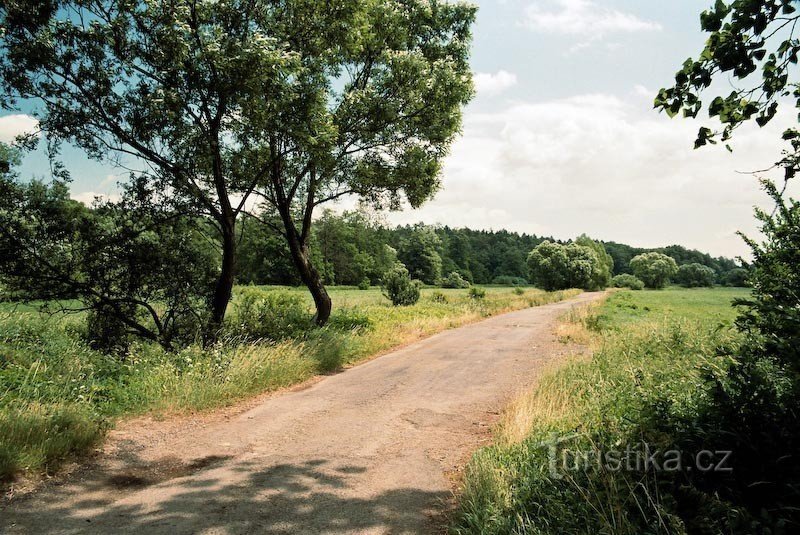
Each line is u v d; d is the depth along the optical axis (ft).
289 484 17.66
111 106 34.01
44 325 38.81
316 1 39.45
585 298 203.00
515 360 46.16
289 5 39.60
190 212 39.01
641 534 10.67
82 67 33.19
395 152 56.95
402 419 26.96
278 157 41.93
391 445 22.57
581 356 41.32
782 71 12.83
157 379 29.01
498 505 13.84
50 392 23.84
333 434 24.13
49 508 15.15
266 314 48.03
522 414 23.00
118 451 20.66
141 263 36.45
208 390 28.99
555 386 29.01
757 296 14.25
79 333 41.32
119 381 28.81
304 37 41.37
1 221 33.19
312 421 26.40
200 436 23.39
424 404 30.27
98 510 15.20
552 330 71.67
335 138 40.96
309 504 15.99
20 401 22.09
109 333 37.50
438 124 54.49
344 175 57.36
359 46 45.78
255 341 40.88
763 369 14.97
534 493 13.83
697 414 15.12
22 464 17.22
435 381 37.14
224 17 36.88
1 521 14.11
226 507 15.61
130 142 35.09
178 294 38.60
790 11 11.60
